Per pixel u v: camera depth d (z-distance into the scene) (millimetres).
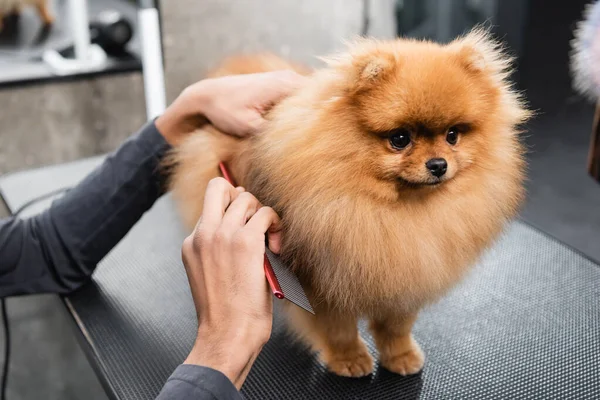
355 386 973
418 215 871
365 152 821
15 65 2336
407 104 795
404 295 872
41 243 1175
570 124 2787
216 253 728
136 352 1065
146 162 1149
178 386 667
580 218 2271
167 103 2195
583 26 1273
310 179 825
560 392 933
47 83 2232
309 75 1028
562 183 2480
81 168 1824
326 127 827
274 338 1091
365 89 812
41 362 1907
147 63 2352
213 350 696
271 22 2236
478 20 2742
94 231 1173
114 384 986
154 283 1272
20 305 1892
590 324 1089
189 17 2096
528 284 1215
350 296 855
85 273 1213
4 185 1712
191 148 1058
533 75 2895
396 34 2635
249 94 987
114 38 2453
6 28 2734
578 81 1274
